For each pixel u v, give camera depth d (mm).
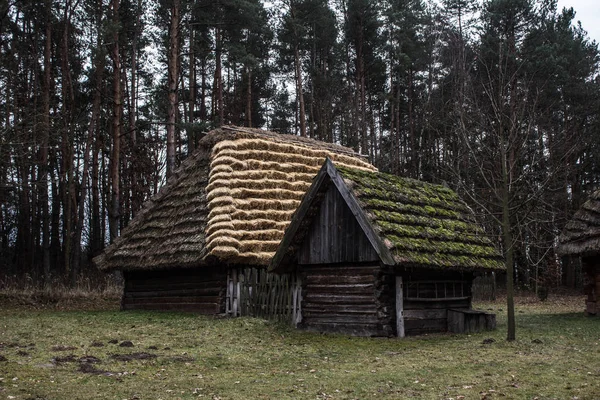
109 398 7559
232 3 32125
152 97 35844
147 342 12461
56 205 36938
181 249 18031
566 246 19562
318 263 14773
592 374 9344
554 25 39500
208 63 45125
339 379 8992
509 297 13633
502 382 8781
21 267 36906
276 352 11562
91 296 23891
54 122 30656
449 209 17312
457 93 25734
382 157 44750
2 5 26406
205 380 8828
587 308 19906
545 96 33031
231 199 18219
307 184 20812
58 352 10797
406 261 13094
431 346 12555
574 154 34469
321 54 47500
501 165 15938
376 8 42500
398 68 42625
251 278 16969
